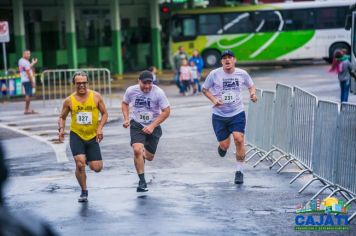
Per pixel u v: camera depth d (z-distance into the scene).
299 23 68.44
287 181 17.50
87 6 65.69
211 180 17.77
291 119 18.11
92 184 17.55
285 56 68.88
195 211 14.34
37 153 23.23
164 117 16.12
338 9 67.88
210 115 33.50
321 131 15.70
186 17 68.31
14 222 4.29
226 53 16.80
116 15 64.75
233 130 17.08
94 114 15.37
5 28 43.91
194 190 16.52
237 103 17.03
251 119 21.62
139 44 70.81
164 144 24.25
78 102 15.28
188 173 18.81
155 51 69.56
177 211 14.36
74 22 61.00
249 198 15.55
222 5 71.56
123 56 69.31
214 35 68.38
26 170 20.03
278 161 19.70
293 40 68.44
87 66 65.62
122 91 49.72
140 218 13.80
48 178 18.64
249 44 68.50
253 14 68.44
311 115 16.44
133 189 16.80
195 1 79.12
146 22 71.12
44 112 37.06
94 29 66.38
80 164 15.37
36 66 60.53
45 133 28.64
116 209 14.67
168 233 12.57
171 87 53.50
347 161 14.16
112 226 13.20
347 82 36.47
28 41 61.06
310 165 16.52
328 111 15.17
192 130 28.09
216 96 17.08
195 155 21.81
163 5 71.00
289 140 18.30
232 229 12.85
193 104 39.69
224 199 15.47
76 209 14.80
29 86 36.34
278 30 68.50
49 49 62.19
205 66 68.56
